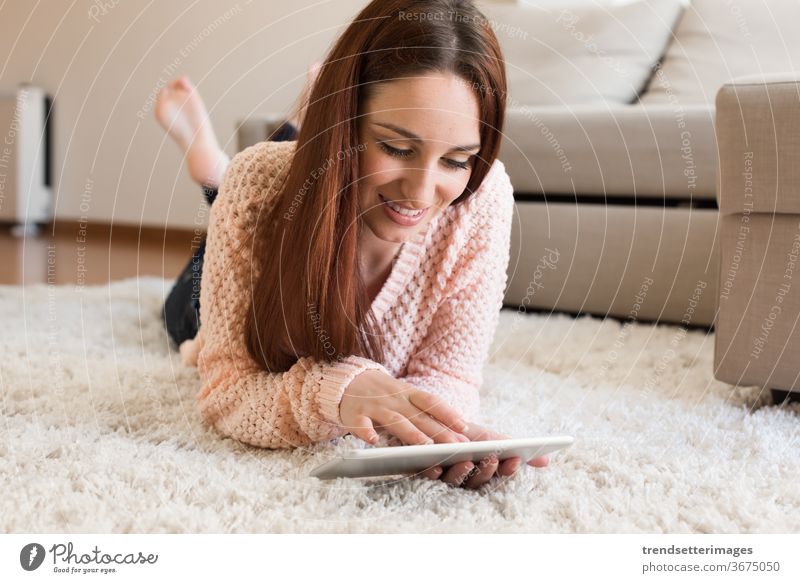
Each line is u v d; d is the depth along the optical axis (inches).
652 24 85.1
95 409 36.2
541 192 68.7
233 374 32.6
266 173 33.0
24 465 29.1
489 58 28.5
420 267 35.1
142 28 133.8
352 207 29.6
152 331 58.2
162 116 64.6
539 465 30.4
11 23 144.2
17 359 44.9
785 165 38.9
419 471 29.1
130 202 138.7
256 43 124.0
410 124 27.5
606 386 45.6
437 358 35.5
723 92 40.2
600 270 65.0
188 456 31.0
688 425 37.4
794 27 78.1
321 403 30.2
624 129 64.6
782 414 39.5
